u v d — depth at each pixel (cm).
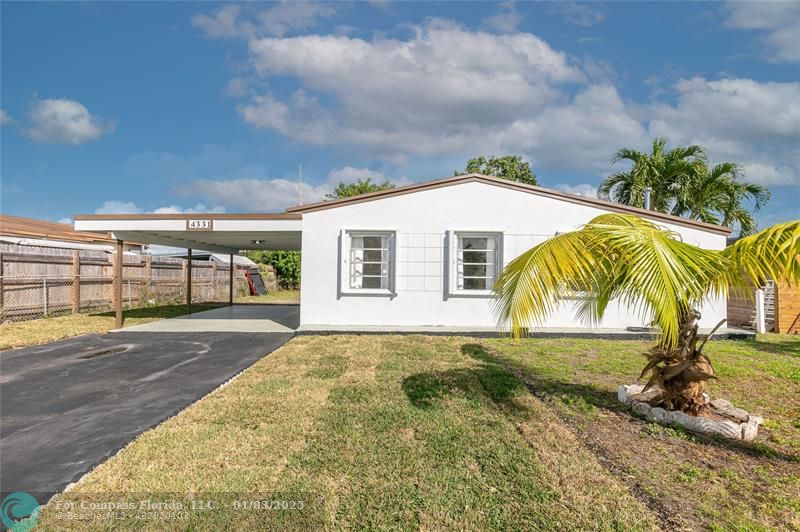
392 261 1004
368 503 279
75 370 634
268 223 1016
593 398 507
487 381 562
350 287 1009
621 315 1000
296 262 2820
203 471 321
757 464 343
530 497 288
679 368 430
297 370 621
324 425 407
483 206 1009
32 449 362
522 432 398
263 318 1268
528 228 1010
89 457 347
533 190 1009
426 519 263
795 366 677
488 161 2578
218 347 812
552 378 594
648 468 333
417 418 427
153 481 307
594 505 278
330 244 1006
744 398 520
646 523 259
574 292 452
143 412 452
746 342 916
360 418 425
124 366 659
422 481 307
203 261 2102
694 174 1279
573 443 375
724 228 980
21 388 541
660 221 995
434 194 1008
